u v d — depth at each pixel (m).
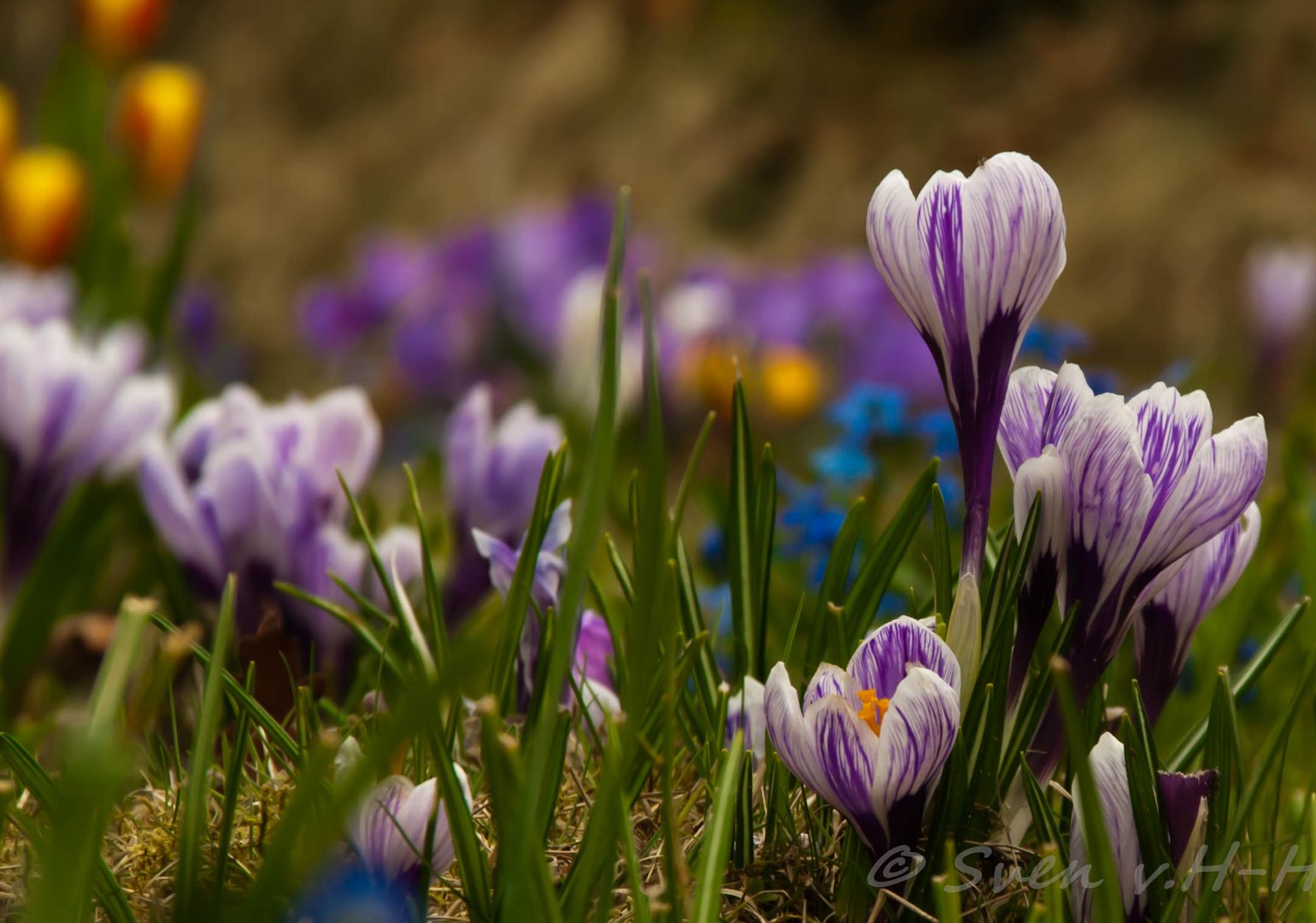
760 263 4.80
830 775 0.82
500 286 3.42
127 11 2.39
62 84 2.37
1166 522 0.83
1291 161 4.36
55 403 1.04
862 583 0.93
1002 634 0.85
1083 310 4.22
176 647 0.83
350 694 0.97
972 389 0.84
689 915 0.82
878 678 0.83
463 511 1.01
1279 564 1.20
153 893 0.86
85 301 2.09
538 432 1.01
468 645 0.76
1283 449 1.30
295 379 4.73
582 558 0.80
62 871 0.76
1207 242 4.16
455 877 0.86
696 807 0.88
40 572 1.09
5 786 0.81
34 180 2.09
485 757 0.80
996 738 0.85
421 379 3.38
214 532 0.98
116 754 0.78
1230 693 0.85
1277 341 2.28
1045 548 0.84
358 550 0.98
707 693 0.92
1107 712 0.89
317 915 0.82
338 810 0.76
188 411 1.91
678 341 2.71
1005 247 0.83
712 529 1.46
